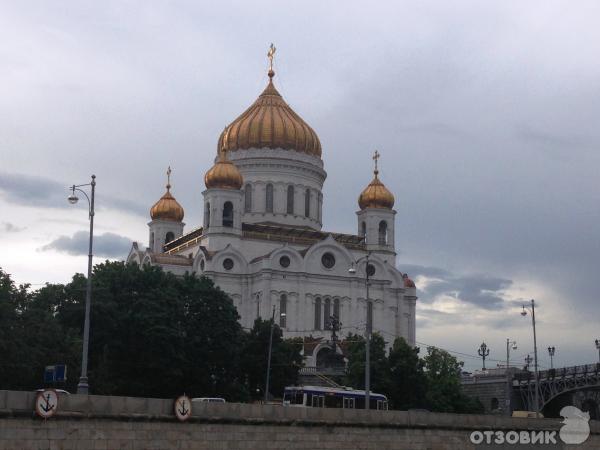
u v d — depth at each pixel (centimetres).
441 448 7925
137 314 11706
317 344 16075
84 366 7112
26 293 10656
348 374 13775
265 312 16788
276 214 18462
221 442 6431
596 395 17075
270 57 19750
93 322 11562
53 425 5588
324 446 7069
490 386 17488
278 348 13425
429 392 14038
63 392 5934
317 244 17462
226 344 12581
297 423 6900
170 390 12012
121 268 12456
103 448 5812
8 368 9500
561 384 16238
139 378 11781
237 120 19175
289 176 18650
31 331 10131
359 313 17600
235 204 17600
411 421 7731
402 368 13600
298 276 17162
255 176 18575
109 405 5884
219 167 17650
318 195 19088
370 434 7406
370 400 10350
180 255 18012
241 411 6588
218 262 17100
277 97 19412
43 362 10075
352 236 18912
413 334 18662
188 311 12550
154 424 6084
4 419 5381
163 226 19375
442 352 16238
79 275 12256
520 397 17225
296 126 18888
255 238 17712
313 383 14362
